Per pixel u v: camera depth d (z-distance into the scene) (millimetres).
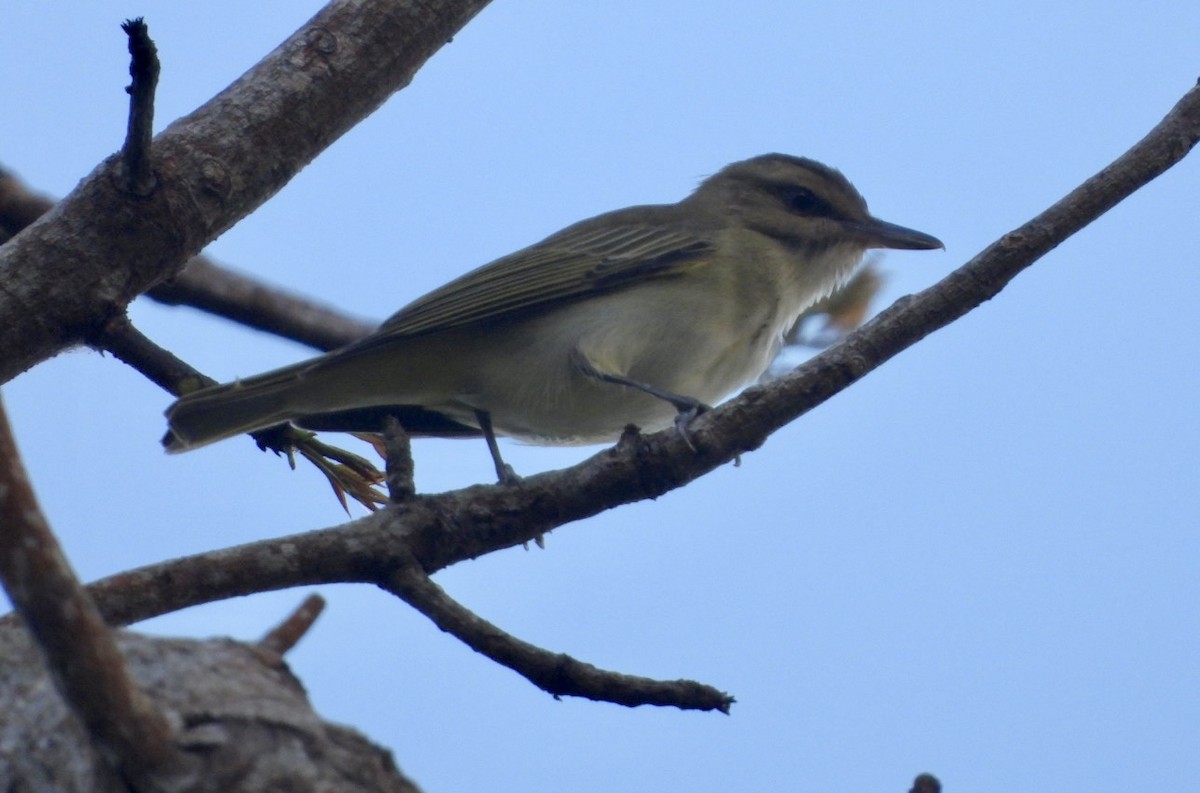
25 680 6402
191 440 11445
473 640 8578
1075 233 9523
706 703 8391
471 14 11695
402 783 6430
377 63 11195
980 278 9500
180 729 6008
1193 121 9602
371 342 12328
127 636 6578
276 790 5992
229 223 10570
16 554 5441
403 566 8812
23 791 6000
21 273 9875
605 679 8398
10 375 9836
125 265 10070
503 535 9273
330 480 11688
